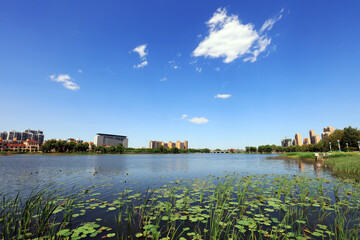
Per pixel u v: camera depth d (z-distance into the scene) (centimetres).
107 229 629
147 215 759
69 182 1548
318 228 630
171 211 800
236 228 642
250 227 638
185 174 2055
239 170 2453
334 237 561
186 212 780
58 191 1210
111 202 948
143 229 635
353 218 716
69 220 712
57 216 757
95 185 1405
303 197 962
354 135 5925
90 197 1048
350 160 2394
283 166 2967
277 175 1891
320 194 1073
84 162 4262
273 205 867
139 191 1193
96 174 2070
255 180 1590
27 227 650
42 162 4266
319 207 849
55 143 12281
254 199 993
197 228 640
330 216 740
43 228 641
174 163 3984
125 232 612
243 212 791
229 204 902
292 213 775
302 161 3997
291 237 567
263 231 609
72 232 603
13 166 3162
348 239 538
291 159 4909
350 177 1634
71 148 12656
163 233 604
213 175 1953
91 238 570
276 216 746
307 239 550
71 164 3619
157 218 728
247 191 1168
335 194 1047
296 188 1237
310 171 2164
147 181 1583
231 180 1593
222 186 1313
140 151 15975
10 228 638
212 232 602
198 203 928
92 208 849
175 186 1352
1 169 2661
